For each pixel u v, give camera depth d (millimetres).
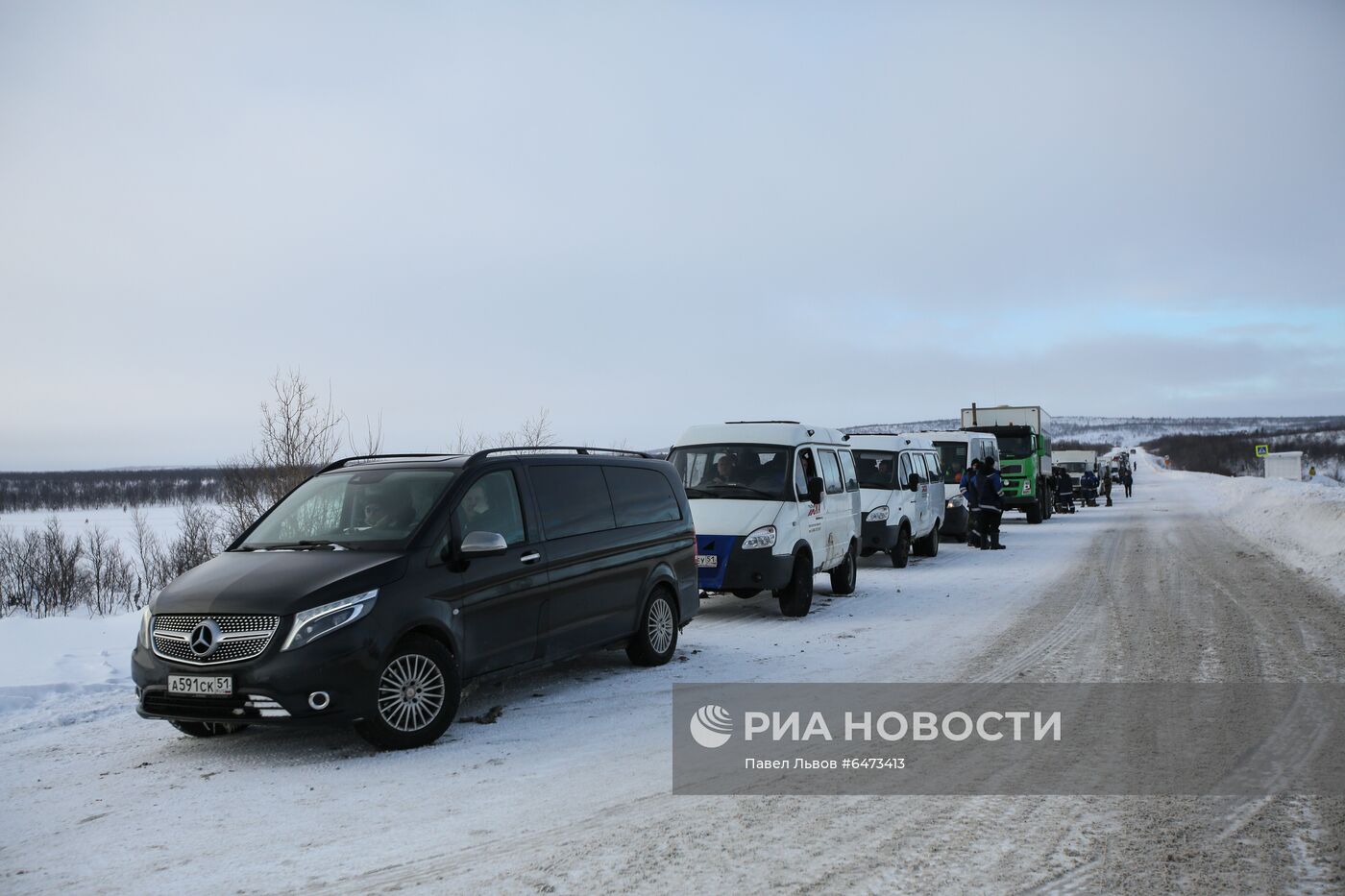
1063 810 4688
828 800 4898
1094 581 14406
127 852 4402
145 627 6117
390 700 6008
